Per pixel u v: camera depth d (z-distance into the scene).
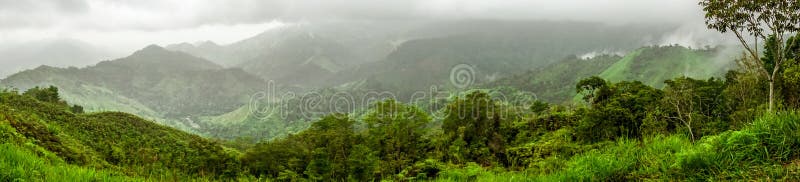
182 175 32.44
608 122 18.44
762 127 6.27
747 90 16.83
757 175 5.56
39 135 20.19
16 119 19.94
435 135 42.34
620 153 8.32
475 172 14.10
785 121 6.13
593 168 7.58
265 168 37.06
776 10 9.96
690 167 6.41
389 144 38.88
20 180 7.45
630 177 6.98
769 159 5.75
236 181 34.59
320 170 31.00
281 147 38.28
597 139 18.58
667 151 7.59
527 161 17.22
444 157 31.34
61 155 18.59
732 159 6.11
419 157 35.50
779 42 10.51
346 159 30.75
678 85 16.52
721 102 19.12
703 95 19.59
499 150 29.66
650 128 15.12
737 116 13.34
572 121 27.05
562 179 7.90
